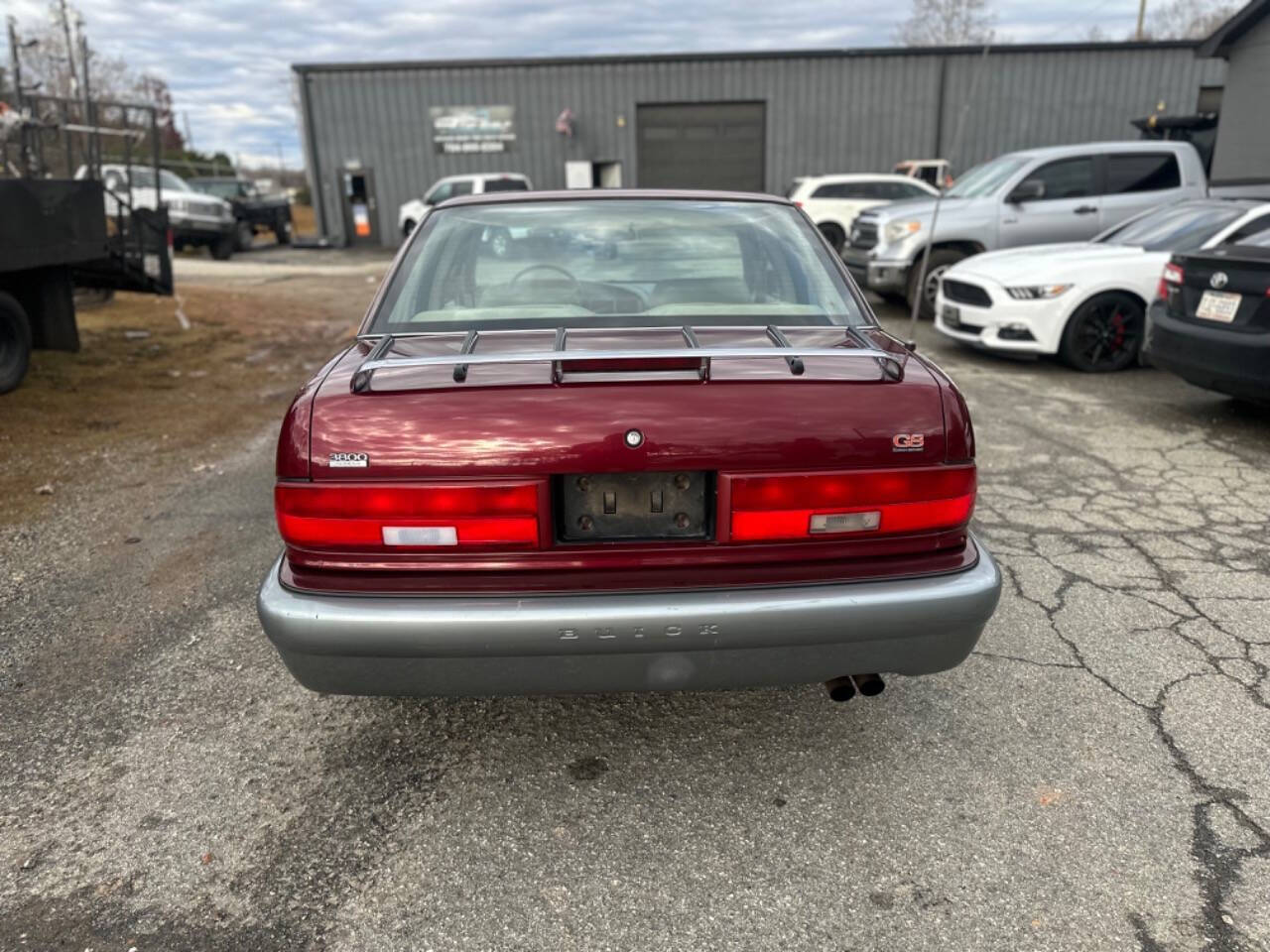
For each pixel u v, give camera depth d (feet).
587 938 6.51
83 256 25.00
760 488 6.83
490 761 8.61
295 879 7.13
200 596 12.06
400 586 6.89
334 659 6.89
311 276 57.62
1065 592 11.73
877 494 6.95
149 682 9.98
